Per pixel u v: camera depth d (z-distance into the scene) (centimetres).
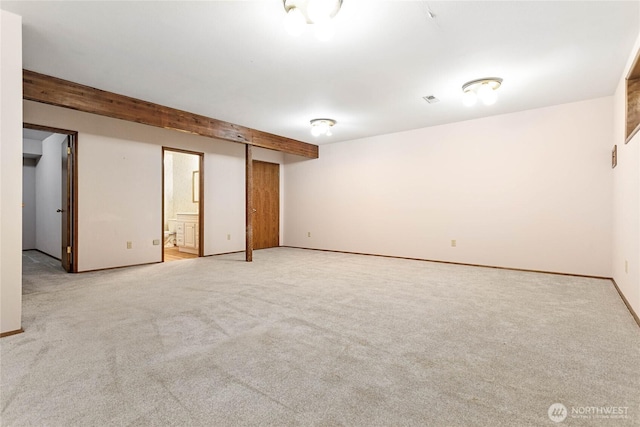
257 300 293
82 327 226
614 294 315
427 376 163
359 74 314
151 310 263
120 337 209
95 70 304
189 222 626
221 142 596
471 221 478
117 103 366
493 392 149
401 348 195
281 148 582
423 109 427
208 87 348
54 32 238
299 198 705
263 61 286
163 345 197
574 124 399
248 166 524
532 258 430
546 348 195
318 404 140
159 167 498
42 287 339
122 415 131
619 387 153
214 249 586
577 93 369
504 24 229
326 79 327
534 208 427
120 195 453
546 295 311
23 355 183
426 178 522
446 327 228
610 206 378
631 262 268
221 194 597
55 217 532
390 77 321
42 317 246
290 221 723
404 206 548
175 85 342
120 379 158
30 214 648
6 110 213
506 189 448
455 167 492
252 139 527
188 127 437
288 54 273
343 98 384
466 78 325
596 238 387
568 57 279
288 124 503
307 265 477
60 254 512
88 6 207
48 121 387
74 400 141
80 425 125
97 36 244
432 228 516
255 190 676
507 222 448
